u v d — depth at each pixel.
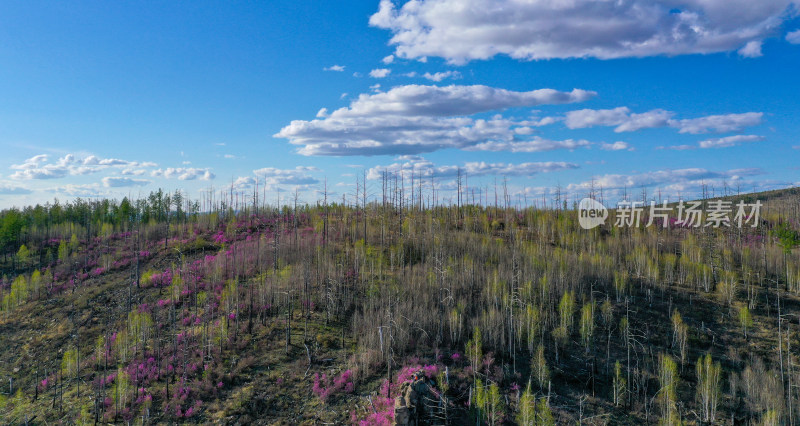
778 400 41.47
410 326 52.59
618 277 63.22
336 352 50.59
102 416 43.38
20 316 67.88
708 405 42.31
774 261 70.31
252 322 56.88
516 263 67.88
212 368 48.34
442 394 40.94
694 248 75.06
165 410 42.72
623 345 52.28
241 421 40.84
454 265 66.56
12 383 52.00
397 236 83.81
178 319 61.97
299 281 65.25
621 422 40.53
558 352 50.53
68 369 51.31
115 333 60.19
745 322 53.25
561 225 87.56
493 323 51.97
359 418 40.53
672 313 58.09
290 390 44.75
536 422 38.03
